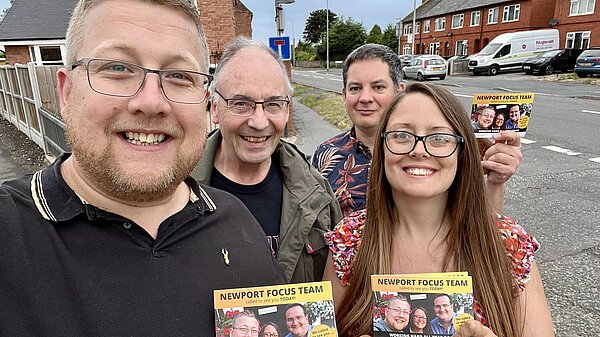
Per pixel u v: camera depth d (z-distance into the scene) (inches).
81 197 42.7
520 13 1272.1
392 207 61.2
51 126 281.4
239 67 70.6
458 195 57.9
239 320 45.6
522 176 241.0
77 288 38.6
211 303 45.2
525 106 71.9
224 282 47.1
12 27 745.6
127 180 41.3
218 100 72.5
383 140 58.7
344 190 89.1
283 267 70.9
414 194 55.6
